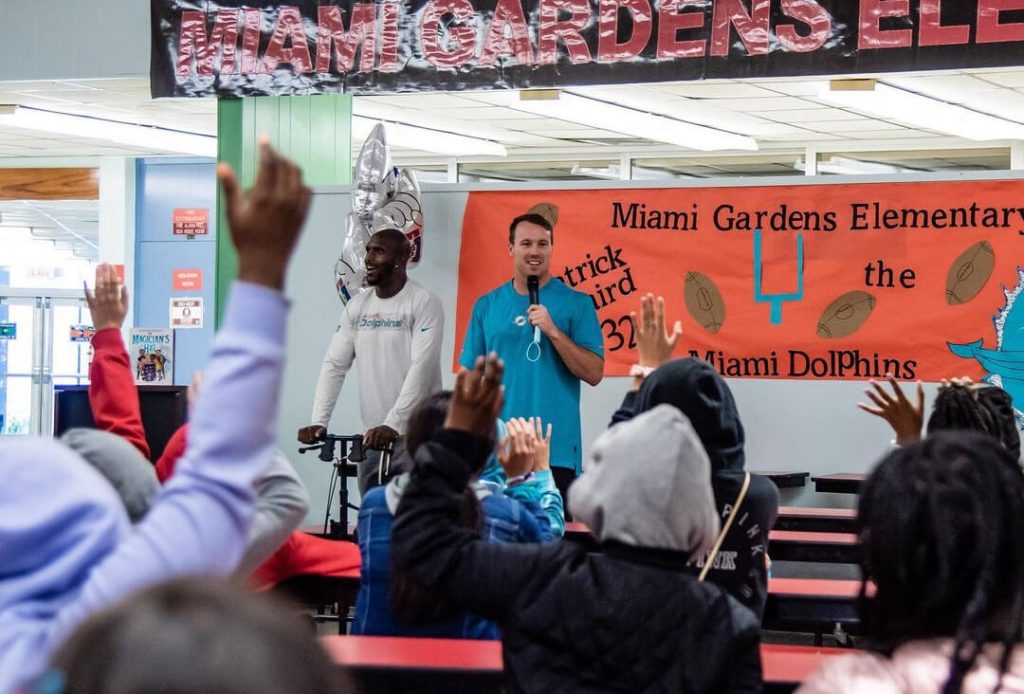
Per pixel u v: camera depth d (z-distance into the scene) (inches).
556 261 296.7
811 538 185.6
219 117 332.2
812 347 283.9
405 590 94.0
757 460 286.5
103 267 96.9
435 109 489.4
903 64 268.4
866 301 281.0
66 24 352.8
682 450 79.7
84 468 47.8
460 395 84.6
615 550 80.7
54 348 592.4
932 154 557.3
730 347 288.0
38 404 590.9
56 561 45.4
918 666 56.5
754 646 79.6
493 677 102.7
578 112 486.0
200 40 317.4
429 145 559.5
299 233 47.7
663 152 573.9
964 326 276.2
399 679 103.8
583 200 295.4
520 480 137.9
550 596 80.4
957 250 276.4
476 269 299.9
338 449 303.6
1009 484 57.9
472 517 108.9
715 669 78.1
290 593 159.6
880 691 56.2
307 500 95.1
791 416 284.8
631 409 116.3
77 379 594.6
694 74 283.3
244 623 25.4
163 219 605.3
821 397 283.4
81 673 24.5
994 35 262.1
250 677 24.5
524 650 81.0
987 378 274.5
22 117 490.6
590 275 295.0
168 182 604.4
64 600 45.0
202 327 602.5
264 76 313.7
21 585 44.8
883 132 518.9
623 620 78.7
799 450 284.2
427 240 302.2
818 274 283.4
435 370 255.8
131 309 606.2
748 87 434.3
